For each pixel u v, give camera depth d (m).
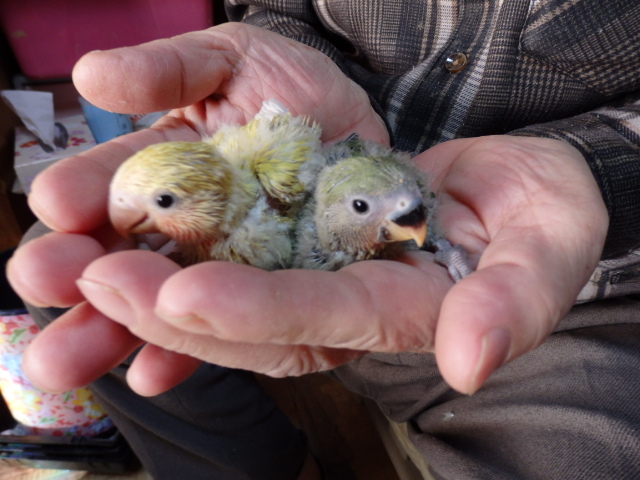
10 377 0.32
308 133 0.21
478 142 0.22
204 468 0.31
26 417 0.34
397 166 0.19
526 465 0.22
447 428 0.26
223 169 0.18
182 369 0.17
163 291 0.13
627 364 0.23
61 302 0.16
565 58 0.26
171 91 0.23
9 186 0.41
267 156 0.20
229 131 0.22
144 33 0.44
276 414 0.33
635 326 0.24
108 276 0.14
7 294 0.33
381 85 0.32
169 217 0.17
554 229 0.16
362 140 0.23
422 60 0.31
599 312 0.24
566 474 0.21
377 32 0.31
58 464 0.35
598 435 0.21
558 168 0.18
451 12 0.29
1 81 0.43
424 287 0.17
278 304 0.14
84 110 0.44
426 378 0.27
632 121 0.23
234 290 0.13
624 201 0.21
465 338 0.13
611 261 0.24
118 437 0.34
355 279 0.16
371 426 0.38
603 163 0.21
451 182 0.21
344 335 0.15
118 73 0.21
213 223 0.18
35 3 0.40
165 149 0.18
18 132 0.42
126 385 0.27
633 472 0.20
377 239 0.19
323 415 0.39
